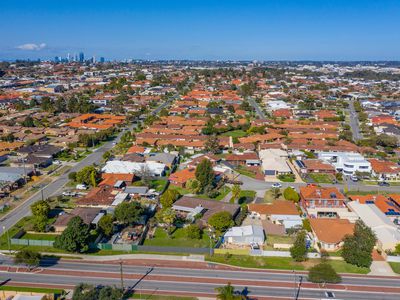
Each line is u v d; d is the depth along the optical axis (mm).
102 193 112250
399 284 72812
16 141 177125
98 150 168625
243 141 177625
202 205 104375
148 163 140000
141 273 76000
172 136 183500
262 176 134625
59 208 106625
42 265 78375
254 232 88438
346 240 80562
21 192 118000
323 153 154875
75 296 64500
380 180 132500
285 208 101812
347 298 68625
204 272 76562
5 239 88688
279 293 70000
